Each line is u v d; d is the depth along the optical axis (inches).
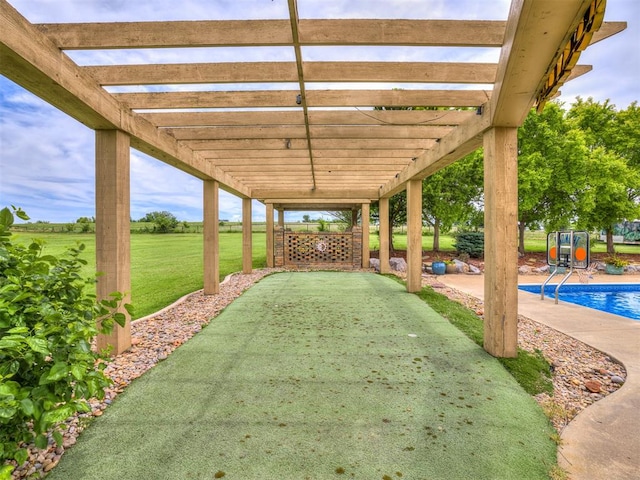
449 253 579.2
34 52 98.0
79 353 73.2
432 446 85.4
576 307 244.4
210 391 113.1
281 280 356.5
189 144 222.2
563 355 148.9
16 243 87.4
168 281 336.5
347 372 128.2
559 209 517.0
